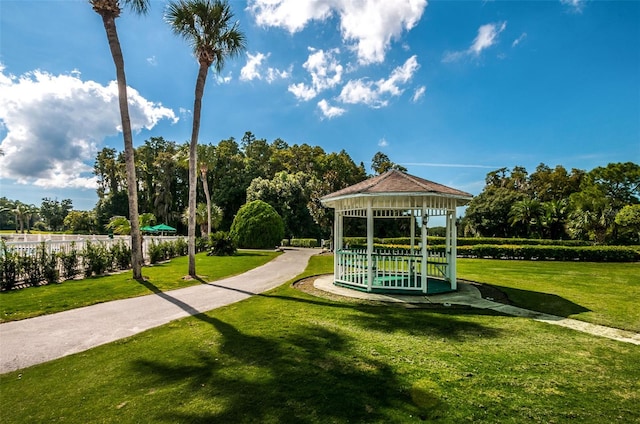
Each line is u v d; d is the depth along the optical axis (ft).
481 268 50.19
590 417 9.89
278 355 14.62
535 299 27.17
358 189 29.71
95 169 159.84
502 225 131.03
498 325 19.75
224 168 146.30
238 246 93.91
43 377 12.59
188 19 36.06
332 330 18.42
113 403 10.57
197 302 25.46
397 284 33.30
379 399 10.78
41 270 32.42
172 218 145.59
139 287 30.81
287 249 94.07
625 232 83.92
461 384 11.94
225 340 16.63
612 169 118.01
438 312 22.84
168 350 15.33
